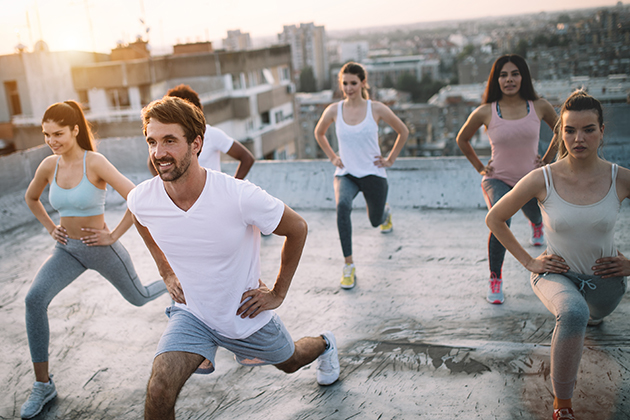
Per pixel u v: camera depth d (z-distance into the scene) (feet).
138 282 9.39
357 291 11.76
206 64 90.33
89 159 8.41
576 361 6.37
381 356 8.93
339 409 7.56
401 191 18.45
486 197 10.98
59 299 12.44
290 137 108.58
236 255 6.04
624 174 6.64
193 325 6.35
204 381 8.66
